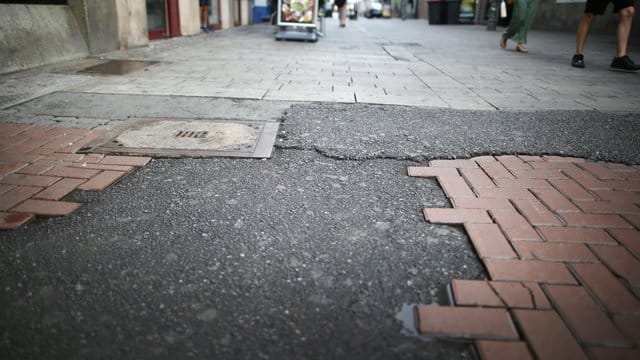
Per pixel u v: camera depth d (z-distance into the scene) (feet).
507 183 7.76
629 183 7.82
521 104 13.38
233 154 8.87
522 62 23.26
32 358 4.00
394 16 148.87
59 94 13.43
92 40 21.94
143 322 4.46
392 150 9.35
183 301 4.77
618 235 6.12
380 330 4.44
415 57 25.09
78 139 9.46
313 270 5.35
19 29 17.26
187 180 7.73
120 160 8.43
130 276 5.15
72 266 5.30
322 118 11.45
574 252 5.71
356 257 5.64
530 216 6.61
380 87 15.74
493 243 5.90
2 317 4.48
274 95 13.88
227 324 4.47
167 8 33.40
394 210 6.88
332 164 8.61
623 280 5.16
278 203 7.02
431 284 5.15
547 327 4.42
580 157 9.10
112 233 6.03
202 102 12.78
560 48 30.68
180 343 4.22
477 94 14.82
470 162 8.74
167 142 9.40
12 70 16.72
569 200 7.14
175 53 24.23
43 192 7.06
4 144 9.07
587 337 4.31
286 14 32.94
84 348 4.13
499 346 4.19
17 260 5.38
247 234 6.10
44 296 4.79
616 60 20.39
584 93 15.14
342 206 6.98
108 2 23.12
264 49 27.48
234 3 54.29
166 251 5.65
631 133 10.58
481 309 4.67
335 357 4.10
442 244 5.97
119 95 13.46
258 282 5.11
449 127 10.93
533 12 27.48
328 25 70.33
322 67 20.29
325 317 4.60
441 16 68.33
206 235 6.04
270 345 4.22
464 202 7.06
